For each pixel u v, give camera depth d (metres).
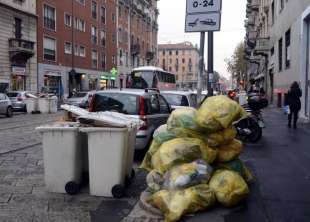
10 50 38.19
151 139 10.52
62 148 6.94
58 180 7.00
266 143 13.27
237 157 7.18
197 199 5.93
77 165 7.06
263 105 13.83
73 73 48.09
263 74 48.91
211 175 6.42
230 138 6.82
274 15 36.88
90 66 55.78
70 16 49.88
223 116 6.57
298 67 23.27
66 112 8.16
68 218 5.86
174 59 158.25
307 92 21.86
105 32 61.09
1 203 6.47
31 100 32.22
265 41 41.66
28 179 7.97
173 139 6.75
